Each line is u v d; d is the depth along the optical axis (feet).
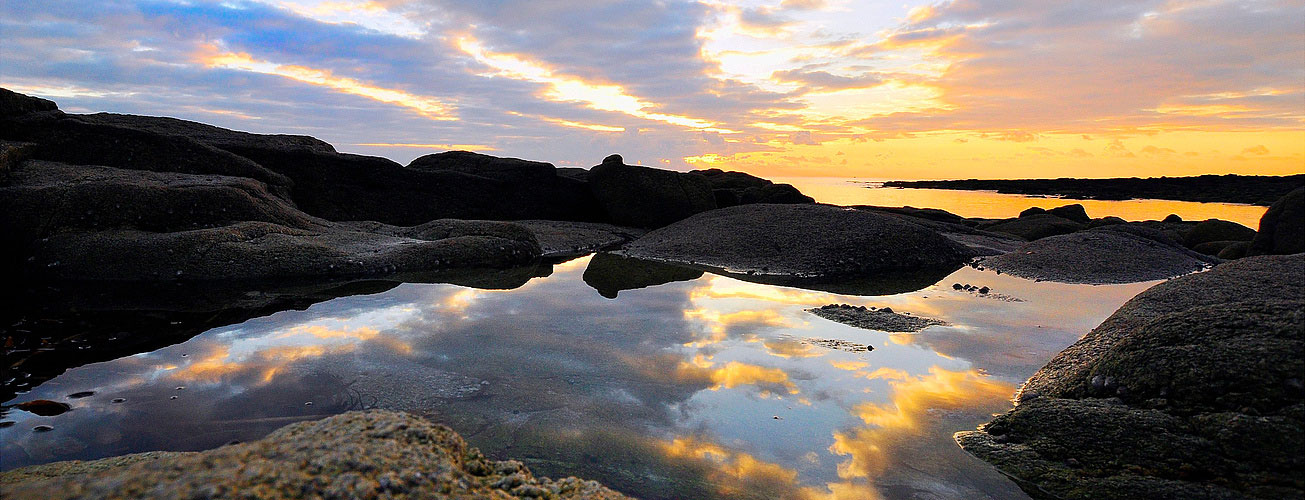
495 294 31.86
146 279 33.01
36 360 19.93
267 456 8.89
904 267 45.16
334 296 30.22
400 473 9.12
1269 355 13.96
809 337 24.82
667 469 14.03
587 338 23.93
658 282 36.86
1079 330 26.84
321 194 56.24
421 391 18.15
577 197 70.33
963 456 14.88
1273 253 46.29
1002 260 46.47
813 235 48.16
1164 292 23.76
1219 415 13.55
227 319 25.44
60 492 7.72
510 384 18.89
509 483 10.70
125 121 55.36
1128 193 229.25
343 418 10.85
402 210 59.77
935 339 24.91
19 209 34.53
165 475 8.13
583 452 14.74
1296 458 12.30
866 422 16.66
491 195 65.10
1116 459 13.71
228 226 37.91
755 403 17.81
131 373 18.90
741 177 97.35
